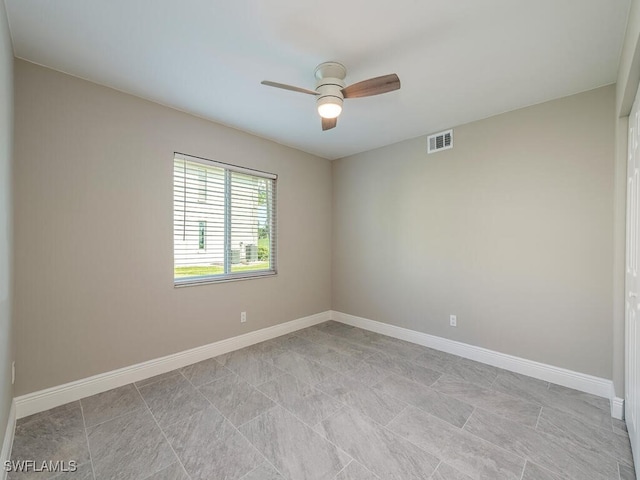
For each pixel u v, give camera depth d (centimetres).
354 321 394
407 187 337
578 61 190
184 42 175
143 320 244
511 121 260
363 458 157
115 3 145
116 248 230
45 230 198
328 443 169
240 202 321
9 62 162
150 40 173
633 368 163
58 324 204
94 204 219
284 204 359
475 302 282
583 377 225
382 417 193
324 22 159
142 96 240
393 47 179
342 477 145
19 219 188
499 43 174
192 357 275
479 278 280
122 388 228
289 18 156
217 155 292
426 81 215
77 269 212
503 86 221
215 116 278
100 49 181
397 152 346
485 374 253
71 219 209
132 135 237
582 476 145
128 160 235
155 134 250
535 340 248
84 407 202
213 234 298
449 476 145
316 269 402
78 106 211
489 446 166
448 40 172
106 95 224
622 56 175
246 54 186
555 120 238
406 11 151
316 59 191
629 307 177
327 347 317
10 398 171
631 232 174
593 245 222
